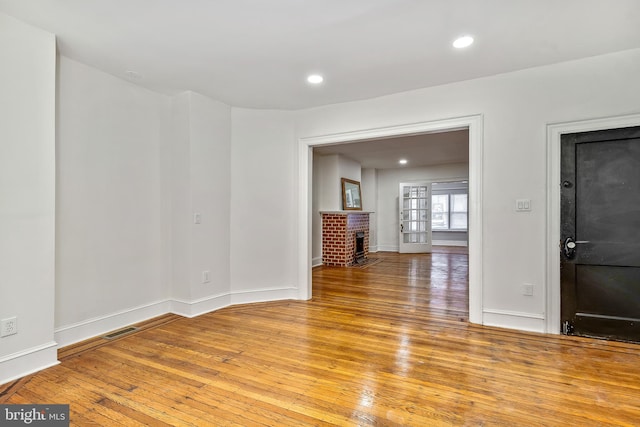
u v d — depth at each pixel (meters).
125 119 3.29
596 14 2.20
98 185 3.04
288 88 3.49
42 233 2.36
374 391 2.06
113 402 1.94
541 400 1.95
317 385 2.13
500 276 3.19
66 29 2.37
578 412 1.83
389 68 3.02
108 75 3.13
